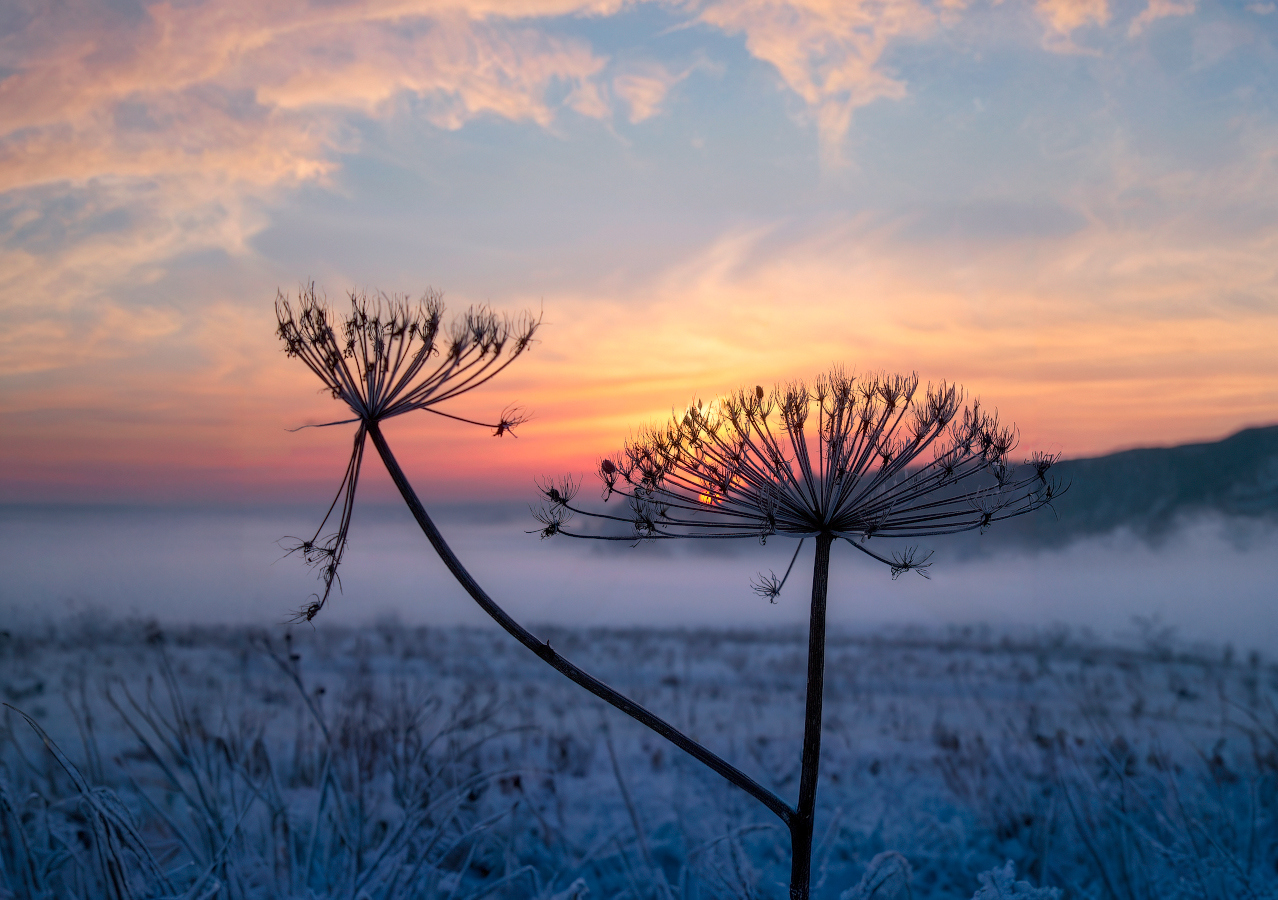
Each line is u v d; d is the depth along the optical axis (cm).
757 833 582
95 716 864
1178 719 1008
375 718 745
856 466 272
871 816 648
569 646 2203
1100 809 572
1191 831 524
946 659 1970
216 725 781
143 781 602
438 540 250
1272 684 1389
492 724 926
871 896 376
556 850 562
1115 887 490
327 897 430
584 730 939
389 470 251
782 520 276
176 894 395
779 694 1419
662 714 1156
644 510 279
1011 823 598
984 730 1025
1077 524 7269
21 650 1638
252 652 1680
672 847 556
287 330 255
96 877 420
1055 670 1773
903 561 271
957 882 538
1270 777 657
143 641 1842
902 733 1024
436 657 1784
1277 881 482
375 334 256
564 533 271
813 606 275
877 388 281
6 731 605
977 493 273
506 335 270
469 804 591
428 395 261
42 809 479
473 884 507
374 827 543
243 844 488
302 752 757
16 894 407
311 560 245
